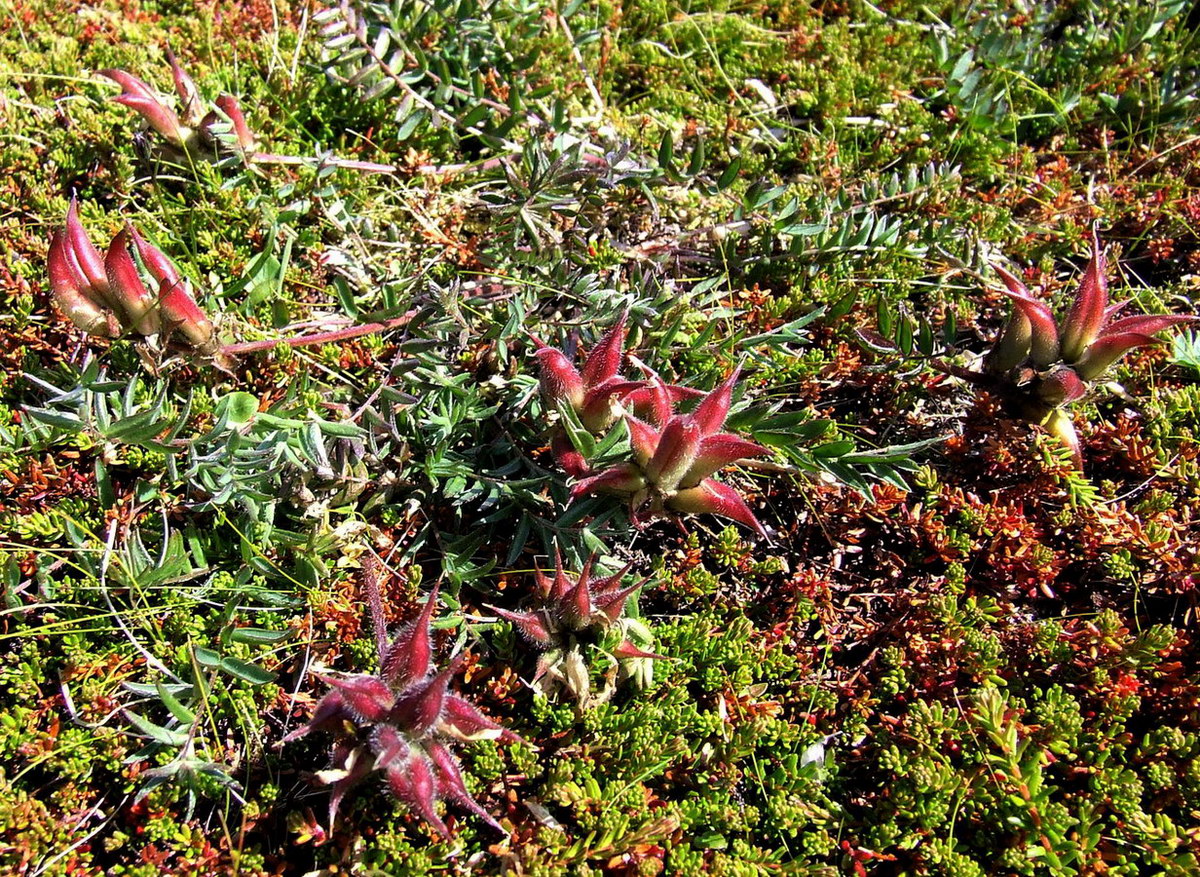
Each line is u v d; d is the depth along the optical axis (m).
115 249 0.29
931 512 0.32
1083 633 0.30
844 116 0.40
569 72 0.40
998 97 0.39
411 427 0.32
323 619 0.30
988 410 0.33
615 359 0.29
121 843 0.27
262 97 0.38
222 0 0.41
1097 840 0.27
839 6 0.43
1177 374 0.34
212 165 0.36
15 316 0.33
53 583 0.29
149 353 0.30
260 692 0.29
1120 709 0.29
